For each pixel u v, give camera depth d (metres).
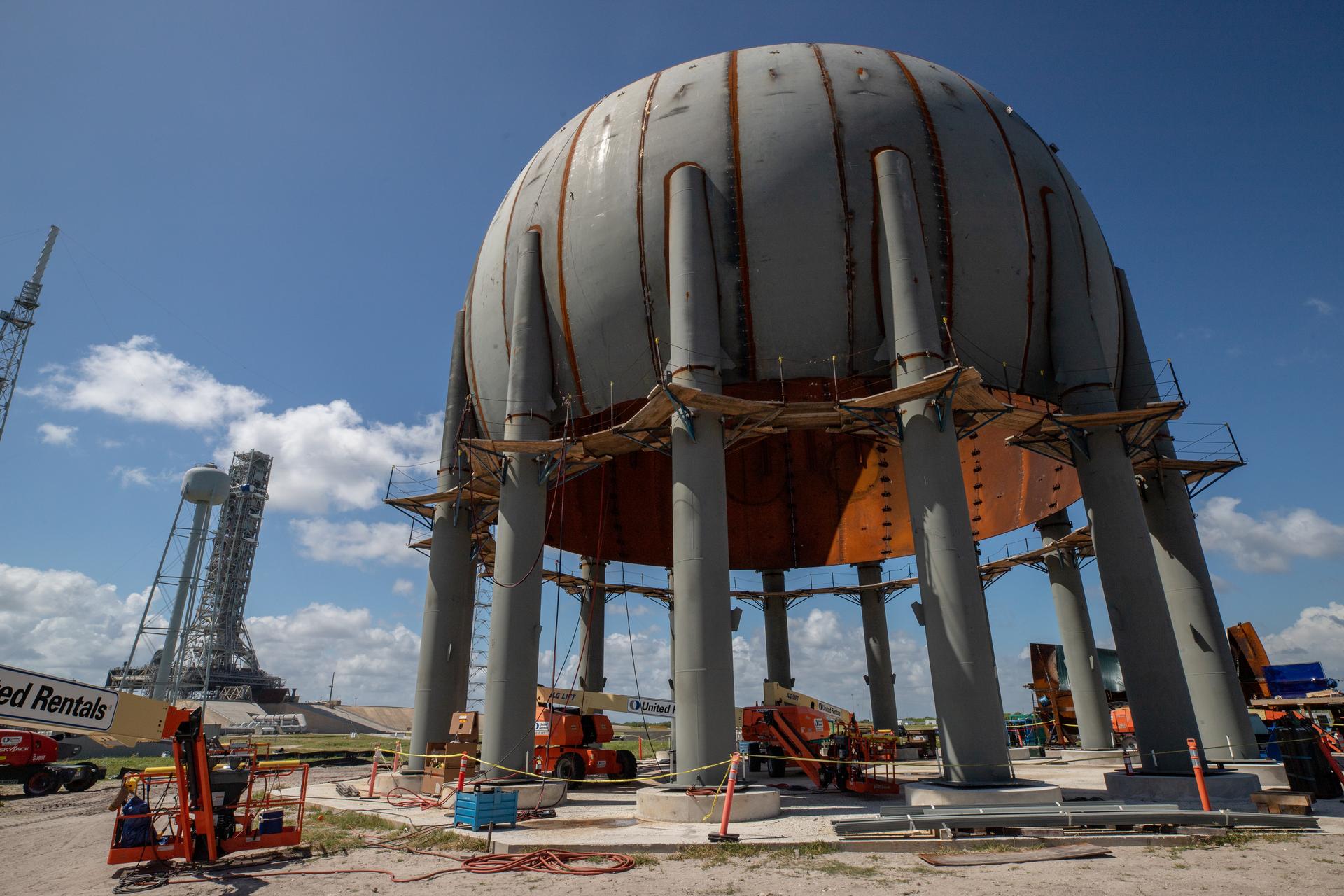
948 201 18.94
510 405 20.58
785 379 18.94
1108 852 10.34
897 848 11.23
